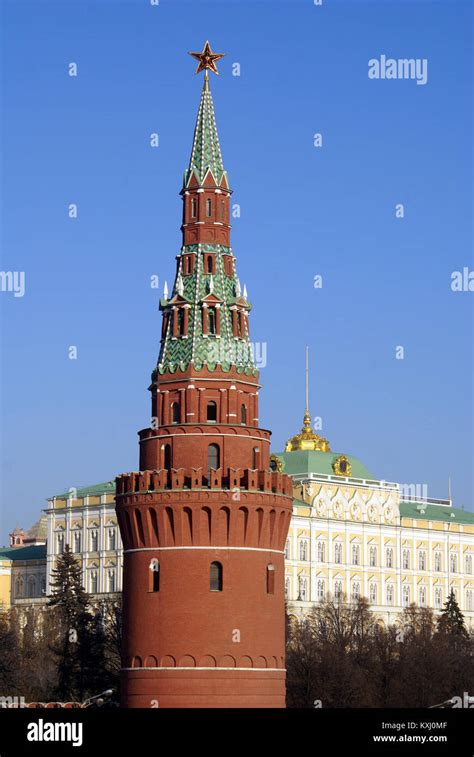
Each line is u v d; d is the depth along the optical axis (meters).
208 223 128.75
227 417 124.12
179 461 123.19
